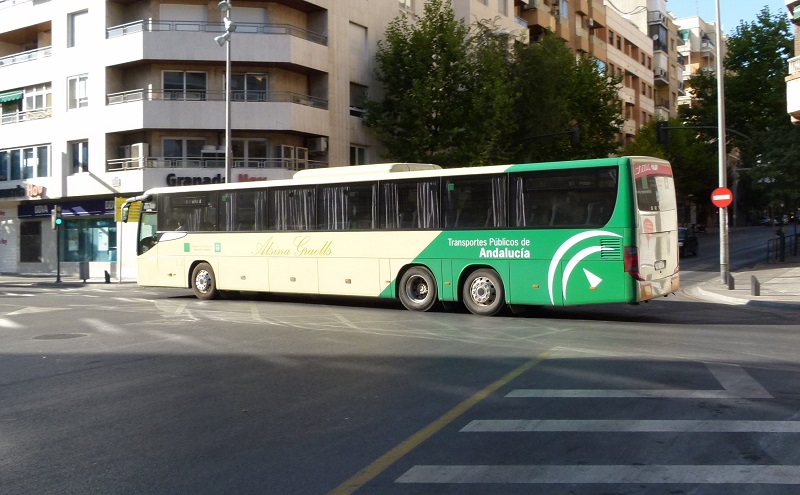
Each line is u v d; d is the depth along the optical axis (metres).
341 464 5.59
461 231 15.48
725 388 7.97
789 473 5.20
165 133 31.55
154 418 7.23
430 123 30.08
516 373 8.97
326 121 32.16
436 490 4.98
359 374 9.13
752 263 33.00
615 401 7.44
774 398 7.49
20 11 35.56
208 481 5.28
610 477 5.17
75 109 33.25
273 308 17.56
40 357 11.09
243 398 7.98
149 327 14.20
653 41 75.69
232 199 19.38
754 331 12.72
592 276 13.90
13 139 35.78
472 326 13.58
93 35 32.72
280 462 5.68
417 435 6.34
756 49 48.28
